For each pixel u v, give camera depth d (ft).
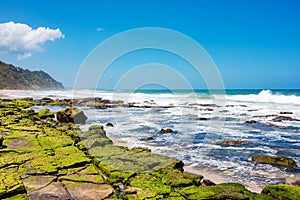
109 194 23.82
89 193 23.89
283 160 36.27
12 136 44.45
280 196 24.23
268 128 63.36
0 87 302.04
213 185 27.45
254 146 46.39
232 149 44.19
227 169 34.40
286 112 88.07
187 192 24.64
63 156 33.68
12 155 34.35
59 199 22.43
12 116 67.51
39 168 29.14
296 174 32.48
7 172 27.55
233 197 23.31
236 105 112.27
